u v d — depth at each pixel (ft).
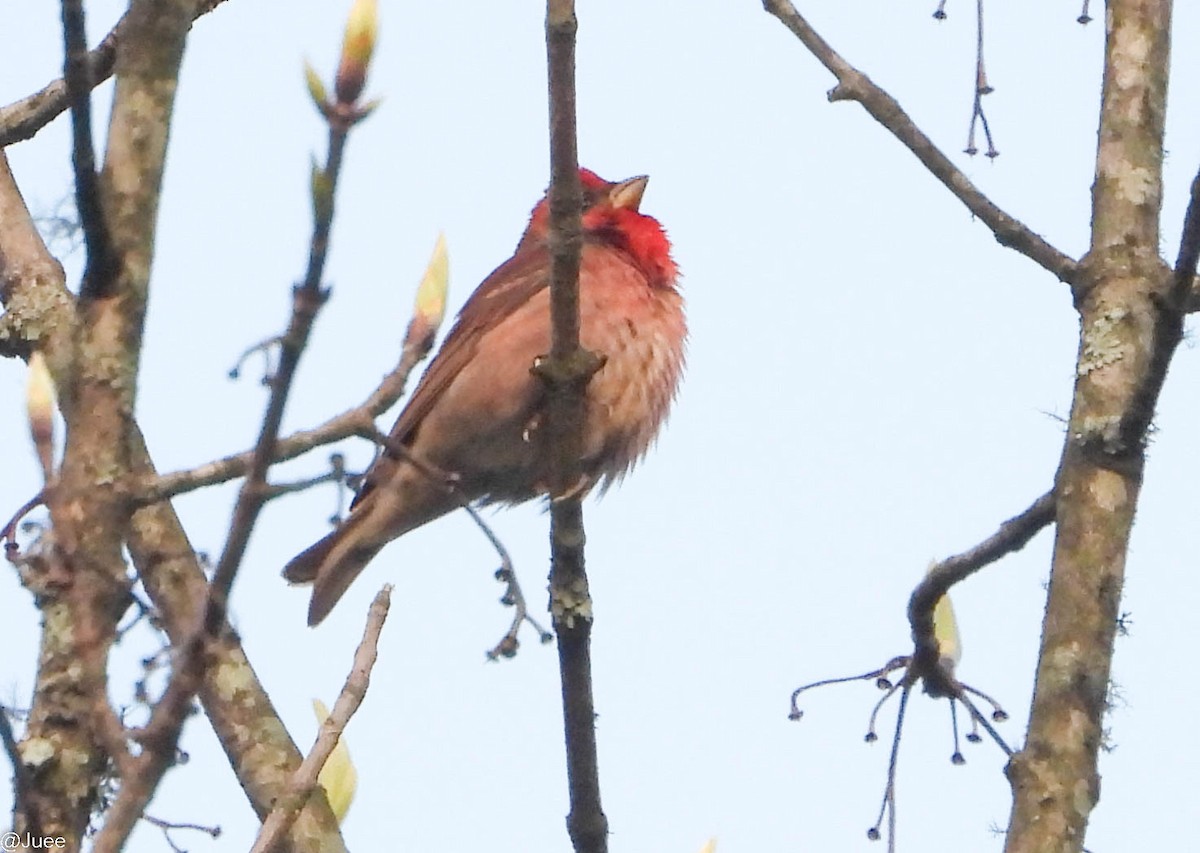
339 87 16.63
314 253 17.17
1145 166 32.81
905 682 33.65
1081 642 28.89
